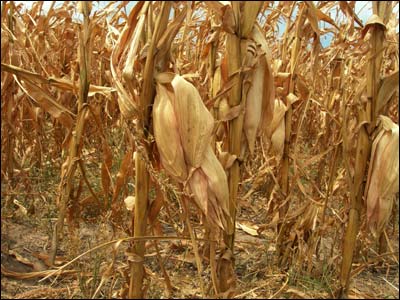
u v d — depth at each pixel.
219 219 0.70
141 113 0.69
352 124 0.89
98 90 0.90
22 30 1.00
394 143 0.78
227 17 0.73
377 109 0.80
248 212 1.48
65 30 1.51
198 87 0.99
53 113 0.87
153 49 0.68
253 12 0.74
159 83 0.69
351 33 0.89
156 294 0.84
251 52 0.75
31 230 1.15
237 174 0.79
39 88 0.85
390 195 0.79
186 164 0.69
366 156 0.81
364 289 1.00
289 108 1.01
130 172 0.85
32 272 0.92
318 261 1.03
